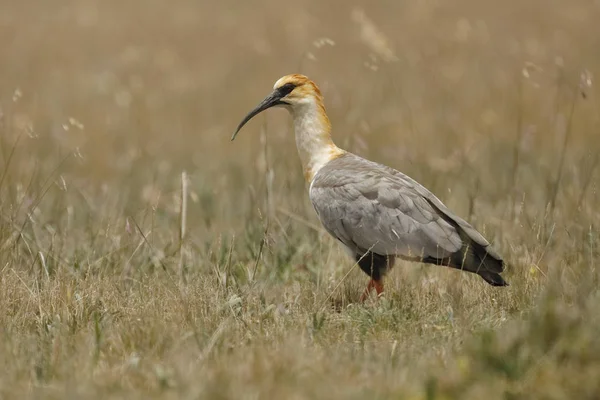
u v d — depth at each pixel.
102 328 10.64
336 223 12.39
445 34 29.69
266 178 15.56
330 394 8.40
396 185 12.20
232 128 23.42
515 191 15.73
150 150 21.78
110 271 12.84
